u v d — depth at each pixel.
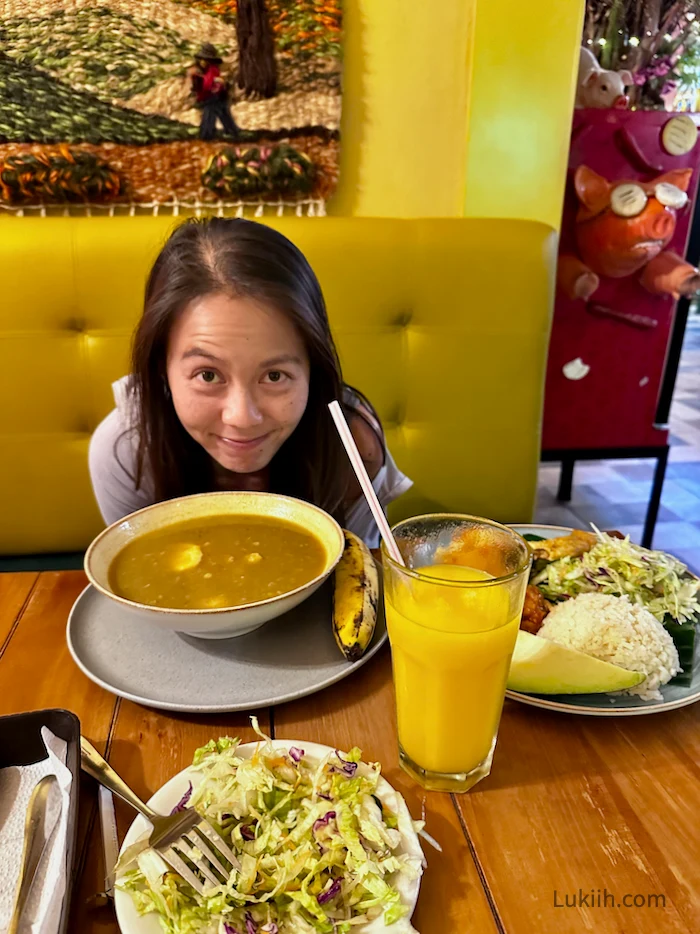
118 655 0.73
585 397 2.29
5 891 0.48
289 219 1.39
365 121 1.56
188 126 1.46
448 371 1.47
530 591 0.80
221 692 0.67
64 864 0.46
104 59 1.40
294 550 0.81
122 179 1.49
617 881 0.50
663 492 2.85
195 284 0.90
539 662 0.65
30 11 1.36
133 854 0.48
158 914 0.45
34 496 1.48
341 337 1.42
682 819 0.55
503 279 1.41
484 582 0.53
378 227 1.39
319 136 1.51
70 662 0.73
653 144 1.99
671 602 0.79
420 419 1.51
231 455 0.98
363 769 0.56
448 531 0.64
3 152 1.44
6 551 1.52
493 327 1.44
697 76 2.16
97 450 1.24
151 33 1.39
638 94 2.19
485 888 0.49
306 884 0.46
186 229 0.99
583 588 0.83
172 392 0.98
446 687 0.54
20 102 1.41
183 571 0.77
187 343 0.91
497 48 1.51
